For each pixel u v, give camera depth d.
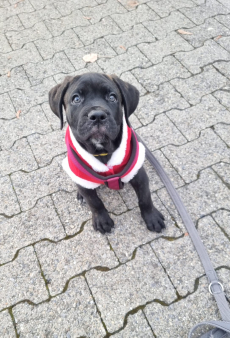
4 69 1.03
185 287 0.56
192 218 0.65
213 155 0.74
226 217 0.64
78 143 0.52
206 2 1.14
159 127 0.81
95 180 0.54
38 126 0.86
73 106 0.51
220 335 0.49
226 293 0.55
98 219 0.64
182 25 1.07
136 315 0.54
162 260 0.60
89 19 1.16
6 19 1.22
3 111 0.91
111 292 0.57
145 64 0.96
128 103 0.55
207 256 0.58
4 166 0.79
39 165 0.78
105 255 0.62
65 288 0.58
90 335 0.53
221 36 1.01
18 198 0.72
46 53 1.06
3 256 0.64
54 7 1.24
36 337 0.54
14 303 0.58
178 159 0.74
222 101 0.84
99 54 1.02
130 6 1.18
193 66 0.93
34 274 0.61
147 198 0.60
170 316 0.53
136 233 0.64
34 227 0.67
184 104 0.85
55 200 0.71
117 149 0.52
